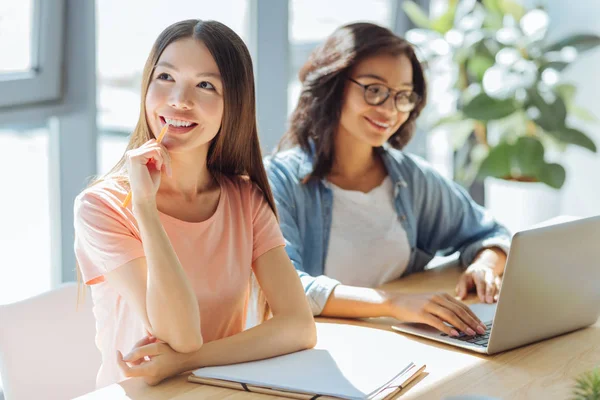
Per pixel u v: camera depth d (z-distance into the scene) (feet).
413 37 11.51
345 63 7.04
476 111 11.07
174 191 5.32
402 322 5.95
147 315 4.71
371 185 7.54
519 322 5.27
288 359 4.94
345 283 7.26
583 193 13.24
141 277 4.83
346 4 11.90
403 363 4.92
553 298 5.41
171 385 4.59
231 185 5.63
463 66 11.68
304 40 11.27
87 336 5.75
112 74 9.62
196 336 4.68
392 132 7.32
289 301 5.34
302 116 7.28
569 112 11.96
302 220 7.13
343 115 7.22
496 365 5.09
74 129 8.71
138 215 4.62
